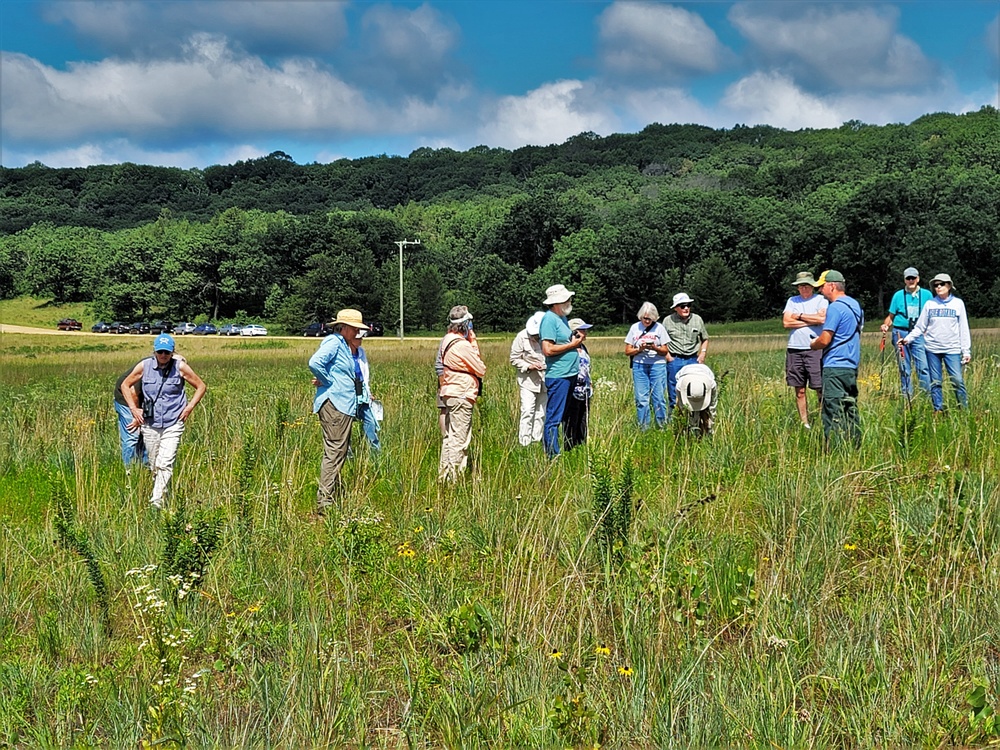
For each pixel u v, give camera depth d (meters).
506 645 4.68
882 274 83.06
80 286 129.88
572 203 113.88
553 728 3.97
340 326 8.23
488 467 8.66
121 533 6.98
